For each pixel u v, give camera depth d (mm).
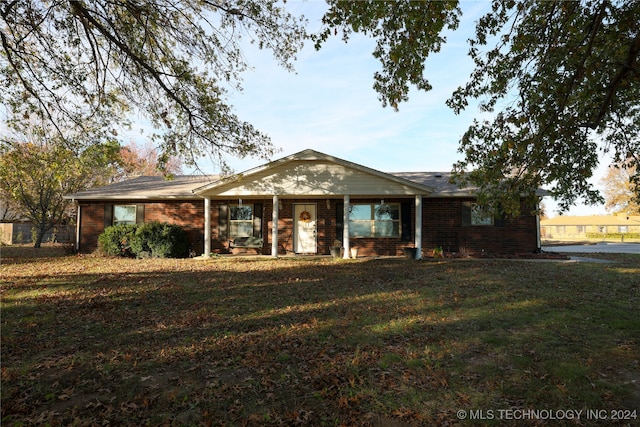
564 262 13945
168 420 3352
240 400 3695
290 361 4633
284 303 7664
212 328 6031
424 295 8211
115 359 4754
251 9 8219
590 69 4742
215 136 10703
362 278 10648
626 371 4176
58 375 4285
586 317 6238
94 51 8344
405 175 19688
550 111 5309
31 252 19469
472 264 13406
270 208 17516
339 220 17125
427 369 4297
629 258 16125
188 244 17422
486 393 3756
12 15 7508
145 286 9555
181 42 8891
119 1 7715
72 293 8680
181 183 19750
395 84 5887
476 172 5824
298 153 15352
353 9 4840
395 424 3240
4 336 5613
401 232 16672
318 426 3252
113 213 17750
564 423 3242
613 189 49344
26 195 22719
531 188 5715
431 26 4594
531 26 5445
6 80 8703
